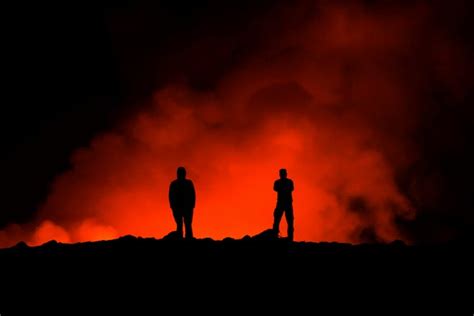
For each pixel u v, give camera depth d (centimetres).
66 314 864
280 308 888
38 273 1041
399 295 938
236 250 1210
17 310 879
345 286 978
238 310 880
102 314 865
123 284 988
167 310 880
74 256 1148
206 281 1004
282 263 1106
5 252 1197
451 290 957
